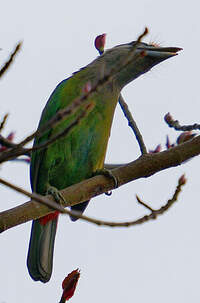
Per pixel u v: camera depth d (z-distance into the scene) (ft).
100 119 35.55
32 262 34.78
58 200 28.30
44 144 16.47
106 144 36.50
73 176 36.63
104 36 30.48
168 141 30.50
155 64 35.65
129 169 28.81
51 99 37.11
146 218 21.63
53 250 35.27
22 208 24.84
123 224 18.86
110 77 16.61
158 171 28.68
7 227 24.49
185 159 28.32
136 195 22.57
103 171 29.37
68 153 35.63
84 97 16.44
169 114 30.81
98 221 18.07
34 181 36.40
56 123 16.30
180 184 22.99
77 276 21.76
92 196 28.94
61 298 21.57
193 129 30.32
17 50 15.61
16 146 16.02
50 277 34.68
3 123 16.96
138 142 29.22
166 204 22.63
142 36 17.02
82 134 35.29
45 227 35.14
